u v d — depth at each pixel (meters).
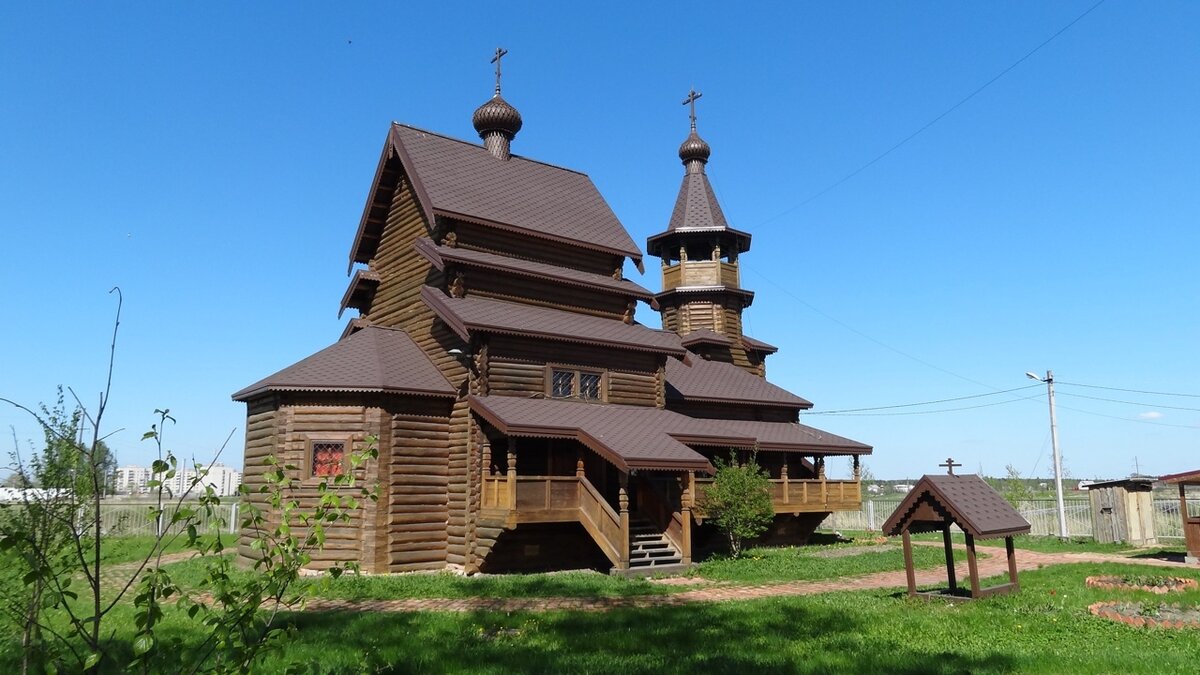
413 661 9.55
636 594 15.49
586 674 8.93
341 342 22.69
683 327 33.38
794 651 9.95
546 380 21.58
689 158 35.38
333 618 12.55
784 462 27.19
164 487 5.07
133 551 22.73
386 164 25.23
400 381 20.16
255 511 5.57
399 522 19.52
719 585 16.94
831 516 39.97
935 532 32.47
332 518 5.50
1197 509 28.55
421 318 23.03
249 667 5.25
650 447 19.69
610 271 25.88
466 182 24.25
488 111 26.98
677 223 34.44
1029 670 8.90
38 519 6.12
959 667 8.97
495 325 20.31
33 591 6.04
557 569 20.47
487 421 19.52
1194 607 13.20
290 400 19.72
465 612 13.20
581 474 19.81
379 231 26.28
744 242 34.38
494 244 23.20
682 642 10.72
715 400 27.89
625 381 23.44
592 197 28.05
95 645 4.91
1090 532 31.59
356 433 19.48
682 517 20.14
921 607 13.12
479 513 19.58
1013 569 14.86
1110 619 11.82
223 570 5.18
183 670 5.21
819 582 17.50
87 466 6.47
